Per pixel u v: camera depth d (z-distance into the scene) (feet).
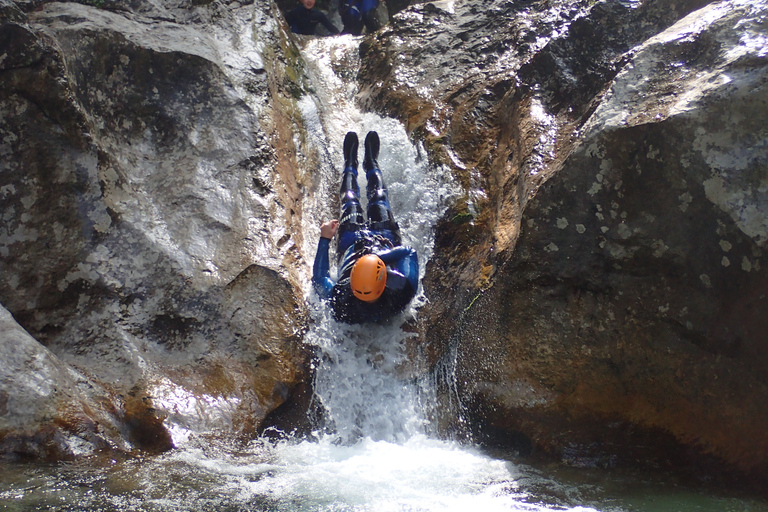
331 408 13.11
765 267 10.53
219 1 19.48
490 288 13.39
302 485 10.41
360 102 20.56
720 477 11.12
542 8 19.86
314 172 17.65
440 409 13.26
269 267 13.94
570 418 12.23
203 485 10.03
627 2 15.52
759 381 10.80
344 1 30.89
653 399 11.81
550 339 12.59
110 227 13.66
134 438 11.39
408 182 17.07
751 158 10.65
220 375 12.69
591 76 14.85
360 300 13.26
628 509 9.97
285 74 19.40
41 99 13.14
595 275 12.28
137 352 12.76
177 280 13.51
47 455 10.31
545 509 9.83
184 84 16.15
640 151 11.57
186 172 15.15
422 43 20.86
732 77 10.94
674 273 11.57
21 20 13.07
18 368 10.80
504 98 17.19
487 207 15.79
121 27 16.12
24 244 13.06
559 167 12.43
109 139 14.80
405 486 10.59
